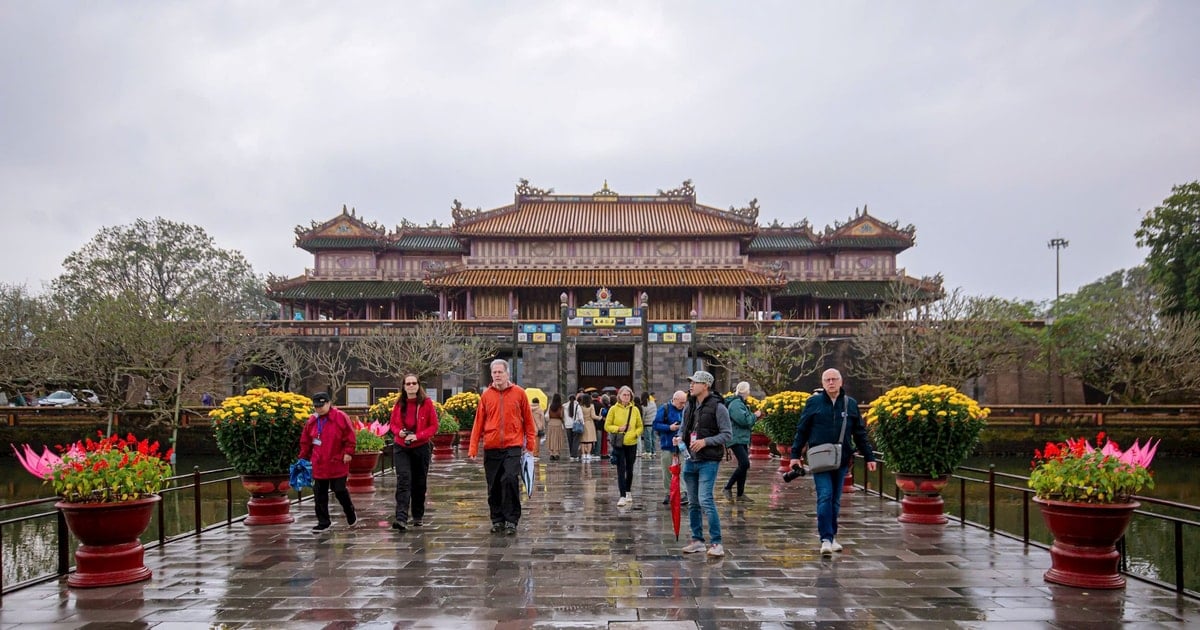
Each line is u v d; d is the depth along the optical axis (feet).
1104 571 28.58
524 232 214.28
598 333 168.45
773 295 219.20
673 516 37.60
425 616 25.08
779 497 54.34
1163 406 131.85
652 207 234.79
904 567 32.04
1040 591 28.12
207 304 138.00
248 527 42.32
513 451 40.16
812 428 34.96
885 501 52.54
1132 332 151.33
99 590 28.45
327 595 27.68
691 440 35.17
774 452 94.63
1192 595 27.45
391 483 63.10
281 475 43.52
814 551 35.35
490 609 25.86
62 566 31.24
